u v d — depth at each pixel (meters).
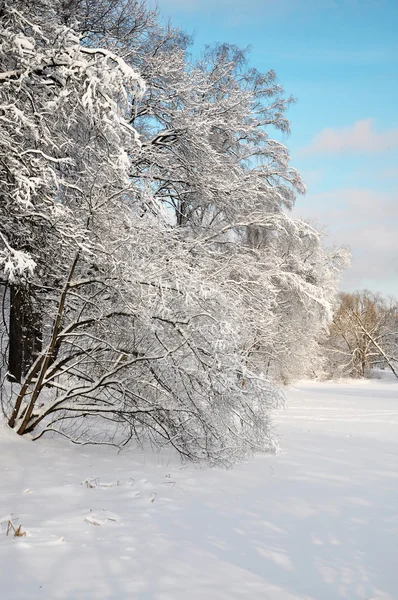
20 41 7.09
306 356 28.30
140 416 9.37
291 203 18.27
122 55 12.64
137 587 3.76
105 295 9.31
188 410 8.88
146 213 9.70
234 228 16.78
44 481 6.82
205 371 8.75
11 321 12.44
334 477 8.20
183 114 13.98
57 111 8.12
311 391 33.75
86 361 9.62
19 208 8.12
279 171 17.33
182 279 8.83
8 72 7.36
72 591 3.64
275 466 8.89
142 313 8.61
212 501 6.40
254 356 21.77
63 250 8.90
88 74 6.91
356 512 6.25
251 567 4.34
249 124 16.78
